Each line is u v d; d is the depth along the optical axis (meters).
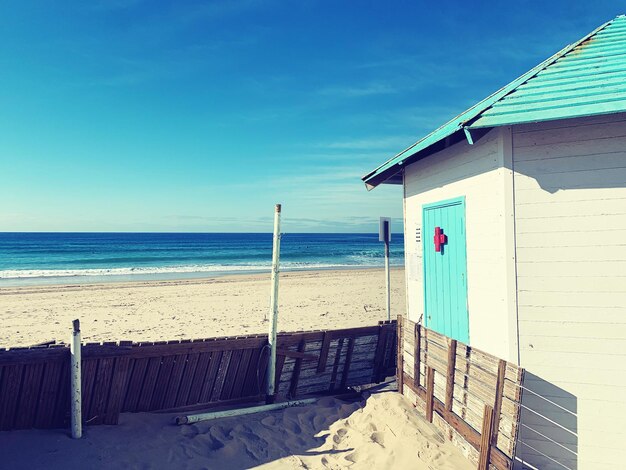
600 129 4.05
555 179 4.17
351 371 6.65
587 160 4.08
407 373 6.05
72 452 4.13
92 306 15.79
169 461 4.28
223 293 19.41
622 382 3.94
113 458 4.16
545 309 4.17
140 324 12.46
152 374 5.16
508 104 4.10
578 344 4.07
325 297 18.00
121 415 5.00
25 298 17.70
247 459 4.50
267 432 5.11
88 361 4.61
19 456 3.98
